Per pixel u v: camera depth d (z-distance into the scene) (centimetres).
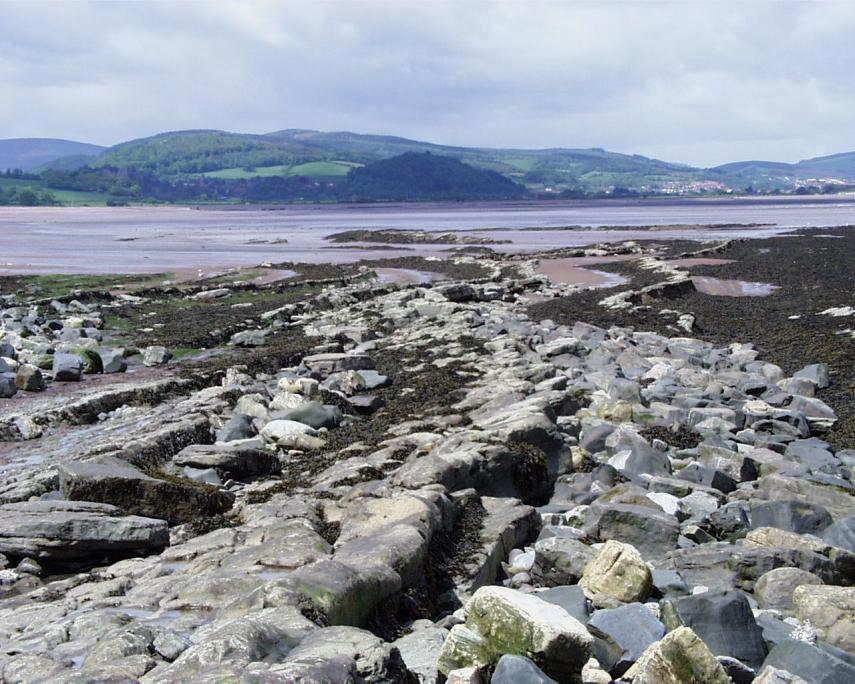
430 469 1358
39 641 793
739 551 1085
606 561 997
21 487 1518
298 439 1875
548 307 4534
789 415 2044
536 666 739
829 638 897
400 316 4000
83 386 2547
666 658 757
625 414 2031
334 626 741
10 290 4794
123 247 9594
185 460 1658
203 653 653
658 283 5181
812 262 6488
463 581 1052
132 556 1252
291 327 3878
